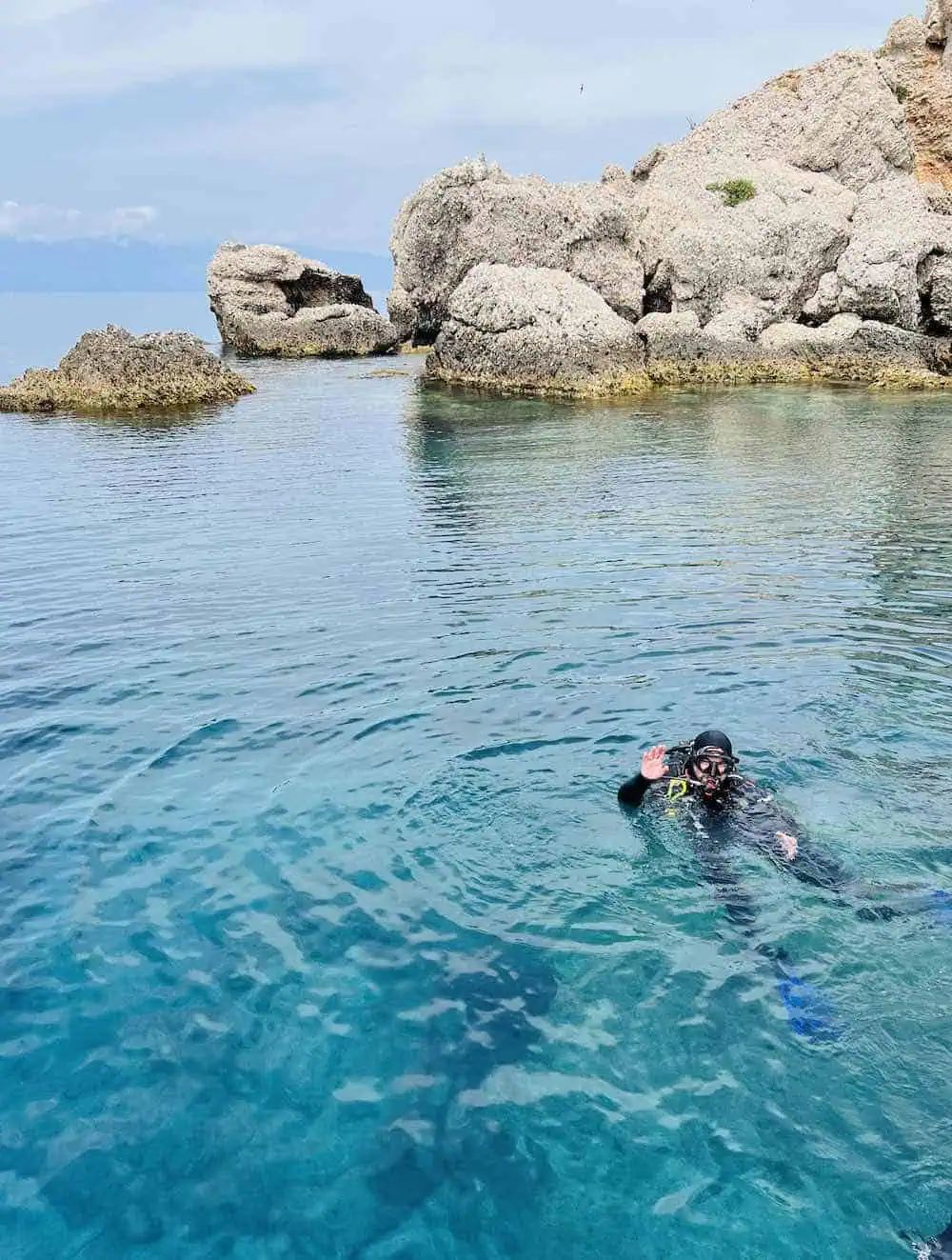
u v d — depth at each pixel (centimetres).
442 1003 315
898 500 1007
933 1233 236
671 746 460
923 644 596
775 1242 236
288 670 583
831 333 2022
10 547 898
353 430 1567
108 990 328
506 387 1967
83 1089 290
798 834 382
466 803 425
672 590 716
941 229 2047
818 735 473
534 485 1130
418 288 2652
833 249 2167
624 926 345
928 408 1638
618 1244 238
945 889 355
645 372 1995
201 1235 245
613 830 400
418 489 1127
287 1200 254
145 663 603
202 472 1248
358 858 392
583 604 688
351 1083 288
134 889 380
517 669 568
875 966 318
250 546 883
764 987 313
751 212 2205
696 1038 296
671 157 2669
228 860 395
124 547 889
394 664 584
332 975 330
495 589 730
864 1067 282
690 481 1128
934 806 409
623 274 2234
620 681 545
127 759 479
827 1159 256
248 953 343
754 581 734
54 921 363
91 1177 262
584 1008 309
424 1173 259
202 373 1975
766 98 2627
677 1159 259
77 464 1320
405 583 753
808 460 1235
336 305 2962
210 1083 290
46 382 1900
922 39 2792
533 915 353
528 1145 265
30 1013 319
